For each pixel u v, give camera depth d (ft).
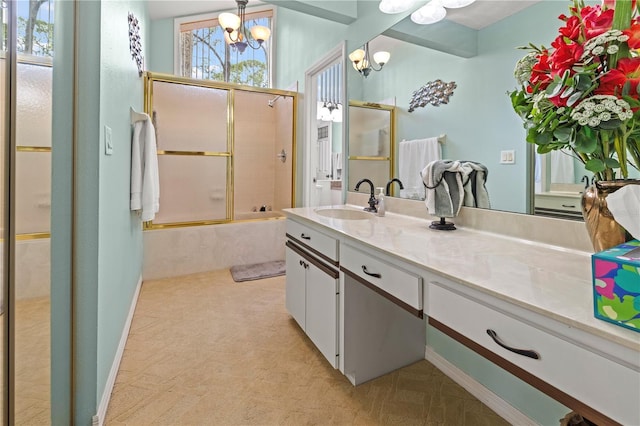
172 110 10.80
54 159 3.61
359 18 7.84
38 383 3.44
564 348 2.03
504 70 4.45
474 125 4.90
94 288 4.07
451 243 4.02
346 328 4.94
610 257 1.86
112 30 5.03
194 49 14.10
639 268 1.71
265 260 11.87
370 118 7.45
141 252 9.57
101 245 4.29
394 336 5.41
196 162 11.16
